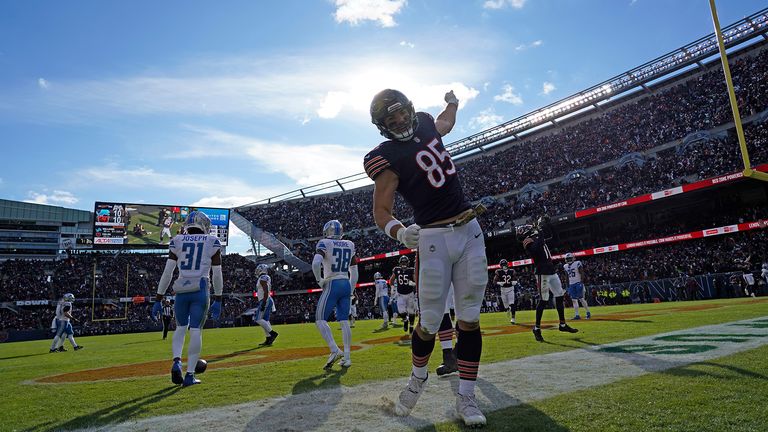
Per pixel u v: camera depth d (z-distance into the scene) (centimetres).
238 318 3962
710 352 423
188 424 292
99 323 4325
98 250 4634
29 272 4506
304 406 327
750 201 2870
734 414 231
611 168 3444
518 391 323
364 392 370
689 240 2870
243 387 430
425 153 292
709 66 3322
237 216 5866
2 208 6256
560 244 3753
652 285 2534
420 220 298
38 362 918
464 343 278
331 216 5375
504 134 4409
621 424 228
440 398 334
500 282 1471
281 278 5219
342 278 604
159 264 5028
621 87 3612
